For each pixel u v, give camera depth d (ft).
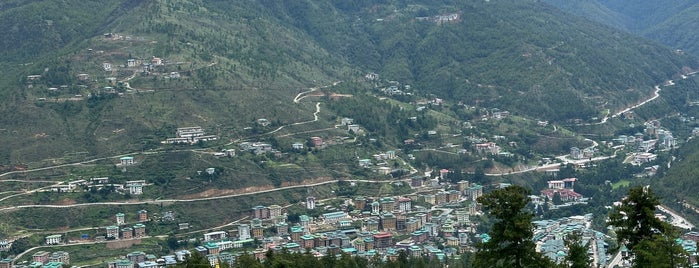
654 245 465.88
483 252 485.97
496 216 479.82
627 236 485.56
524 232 473.67
